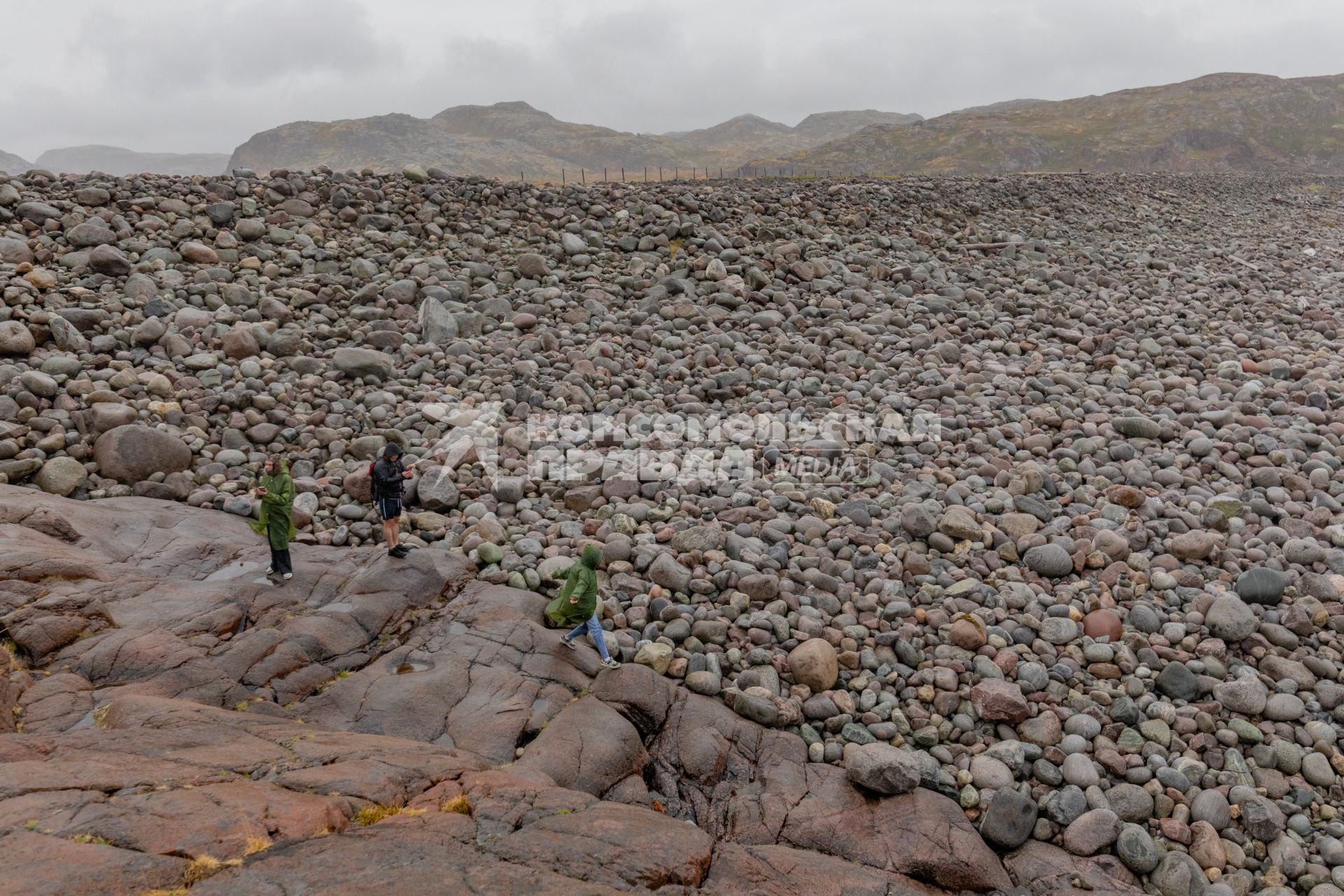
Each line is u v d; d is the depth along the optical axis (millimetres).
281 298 17641
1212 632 10227
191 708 6695
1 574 7863
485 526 11609
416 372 16250
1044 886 7176
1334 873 7508
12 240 16156
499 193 24453
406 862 4582
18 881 3750
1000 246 27594
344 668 8469
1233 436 14914
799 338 19703
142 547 9734
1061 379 17656
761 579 10594
